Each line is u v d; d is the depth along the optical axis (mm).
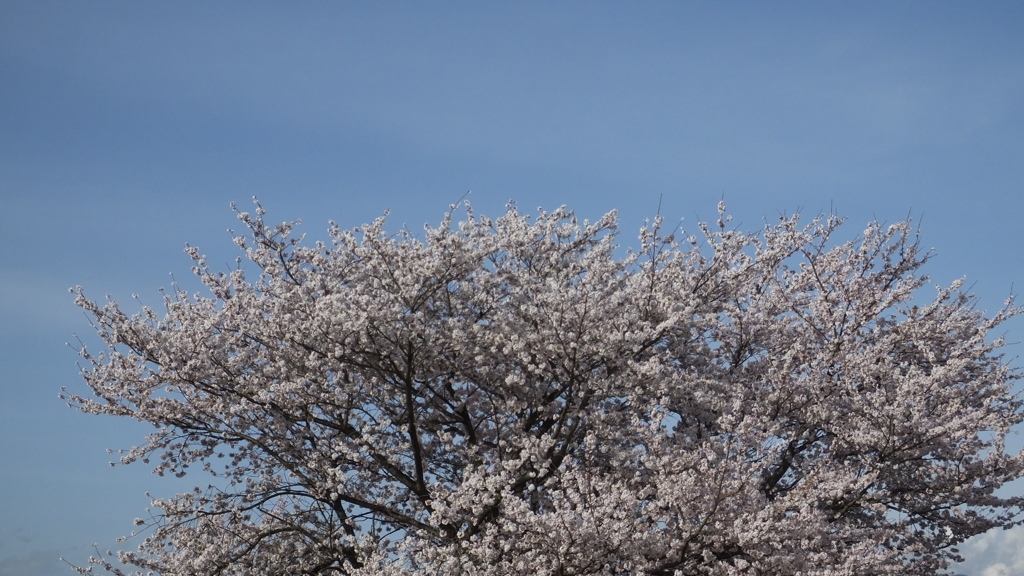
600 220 17734
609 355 14883
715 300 17391
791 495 13227
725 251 17234
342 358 15492
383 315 14633
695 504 12914
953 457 15977
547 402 16266
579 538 12516
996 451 15664
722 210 17438
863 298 17312
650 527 13461
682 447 15023
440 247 15289
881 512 15727
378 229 15375
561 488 14281
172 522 15242
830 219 18797
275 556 16078
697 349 17016
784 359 16422
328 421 15695
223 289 16828
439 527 14172
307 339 15609
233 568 15336
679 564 13039
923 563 15906
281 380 16062
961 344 17781
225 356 16125
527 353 15523
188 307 16500
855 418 15727
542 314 15039
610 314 15047
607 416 15469
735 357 17906
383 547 14711
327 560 15617
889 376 16141
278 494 15555
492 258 17578
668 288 16047
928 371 18156
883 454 15492
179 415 15547
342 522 15305
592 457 15039
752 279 18031
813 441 16938
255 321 15969
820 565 13617
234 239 16578
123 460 15688
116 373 15789
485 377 16469
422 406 16109
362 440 15180
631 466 15133
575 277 16766
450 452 16562
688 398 15656
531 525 12680
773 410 16016
